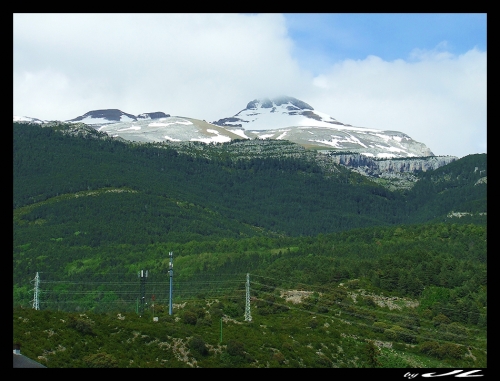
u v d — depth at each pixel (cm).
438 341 12388
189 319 12156
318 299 14425
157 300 15562
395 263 15950
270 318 13488
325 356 11525
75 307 15912
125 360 9956
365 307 14075
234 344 10881
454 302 13975
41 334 10081
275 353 11106
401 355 11925
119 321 11169
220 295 15338
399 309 14062
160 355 10425
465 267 15338
